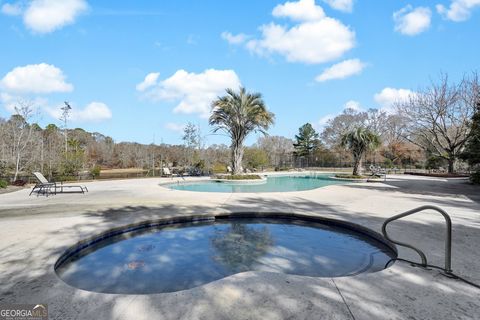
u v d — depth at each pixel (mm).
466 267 3176
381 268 3844
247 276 2928
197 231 5754
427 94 23219
